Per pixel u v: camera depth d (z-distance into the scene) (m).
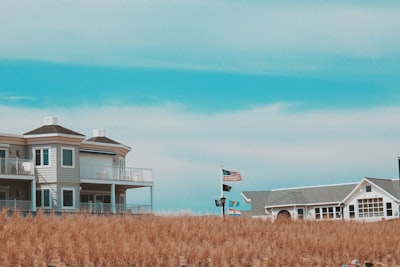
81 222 24.33
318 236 28.39
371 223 36.72
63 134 50.25
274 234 28.08
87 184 52.78
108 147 56.00
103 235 22.34
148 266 20.88
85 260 19.62
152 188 56.50
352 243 27.94
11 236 21.14
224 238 25.86
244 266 23.09
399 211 60.47
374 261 26.91
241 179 37.19
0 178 46.56
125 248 20.86
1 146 48.50
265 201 71.31
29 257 18.86
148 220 27.34
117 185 54.91
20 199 49.09
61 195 49.81
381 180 64.62
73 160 51.19
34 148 50.31
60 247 20.06
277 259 23.89
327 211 67.50
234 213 36.62
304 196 69.38
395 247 29.20
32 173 48.88
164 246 22.34
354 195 65.06
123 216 27.78
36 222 23.67
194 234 26.03
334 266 25.19
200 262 22.12
